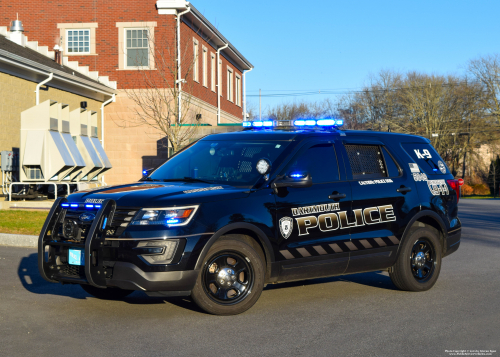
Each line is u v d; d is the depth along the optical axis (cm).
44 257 571
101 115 2423
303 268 618
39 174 1688
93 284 539
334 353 462
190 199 550
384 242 684
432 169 770
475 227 1639
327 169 656
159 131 2455
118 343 485
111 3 2475
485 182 6419
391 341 498
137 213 535
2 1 2536
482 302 659
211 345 480
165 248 529
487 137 5934
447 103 5984
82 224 555
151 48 2438
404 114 6206
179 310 602
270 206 594
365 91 6525
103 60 2481
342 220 648
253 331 524
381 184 694
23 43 2150
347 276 825
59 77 1959
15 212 1459
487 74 5803
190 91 2295
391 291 720
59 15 2512
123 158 2470
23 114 1677
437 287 750
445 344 491
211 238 546
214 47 3019
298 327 540
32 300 646
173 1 2414
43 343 484
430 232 729
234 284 573
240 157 650
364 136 712
